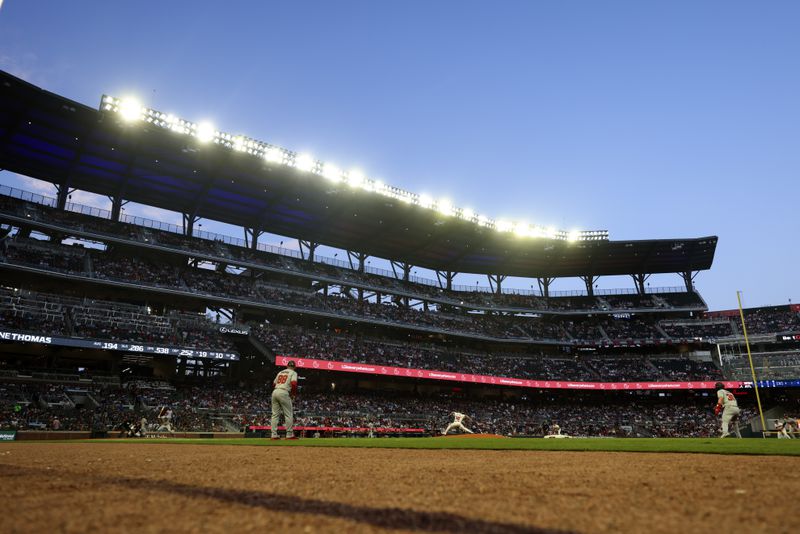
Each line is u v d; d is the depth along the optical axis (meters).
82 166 47.00
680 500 4.10
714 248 70.12
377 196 53.94
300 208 56.28
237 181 50.41
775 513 3.57
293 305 55.78
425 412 56.28
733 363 65.56
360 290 66.69
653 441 13.54
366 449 11.48
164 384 45.91
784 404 62.34
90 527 3.13
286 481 5.22
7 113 39.34
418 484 5.02
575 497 4.25
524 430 58.44
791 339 64.81
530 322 75.38
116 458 8.70
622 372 66.25
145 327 45.62
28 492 4.34
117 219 50.81
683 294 75.69
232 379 51.94
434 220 59.50
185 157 46.03
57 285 46.47
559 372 66.50
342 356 54.19
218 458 8.58
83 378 41.97
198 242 55.53
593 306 74.88
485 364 65.31
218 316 51.78
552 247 68.69
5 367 40.66
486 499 4.15
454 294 73.62
